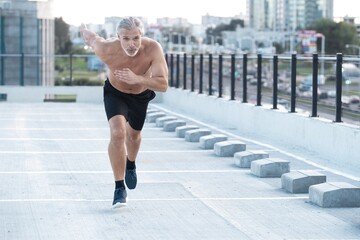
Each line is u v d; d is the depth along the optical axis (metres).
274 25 107.31
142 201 10.30
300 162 14.20
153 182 11.86
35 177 12.26
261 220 9.23
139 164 13.85
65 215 9.41
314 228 8.84
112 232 8.57
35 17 43.78
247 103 20.36
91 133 19.17
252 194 10.91
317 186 10.24
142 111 9.77
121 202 9.66
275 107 18.22
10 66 40.09
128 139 10.03
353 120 14.05
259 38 99.44
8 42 43.12
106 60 9.51
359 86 13.69
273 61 18.19
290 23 115.44
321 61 15.70
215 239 8.28
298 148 16.22
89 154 15.13
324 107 15.49
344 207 10.01
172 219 9.23
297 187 10.99
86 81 34.41
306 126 15.90
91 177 12.28
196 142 17.36
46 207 9.89
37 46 43.75
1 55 31.64
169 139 17.92
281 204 10.21
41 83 41.25
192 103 25.56
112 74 9.55
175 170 13.18
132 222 9.05
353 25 63.09
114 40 9.55
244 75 20.59
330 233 8.60
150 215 9.44
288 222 9.13
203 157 14.84
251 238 8.34
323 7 115.25
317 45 65.44
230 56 21.97
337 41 64.25
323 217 9.41
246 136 18.72
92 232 8.57
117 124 9.43
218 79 23.08
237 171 13.09
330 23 65.38
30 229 8.70
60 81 37.25
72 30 100.19
